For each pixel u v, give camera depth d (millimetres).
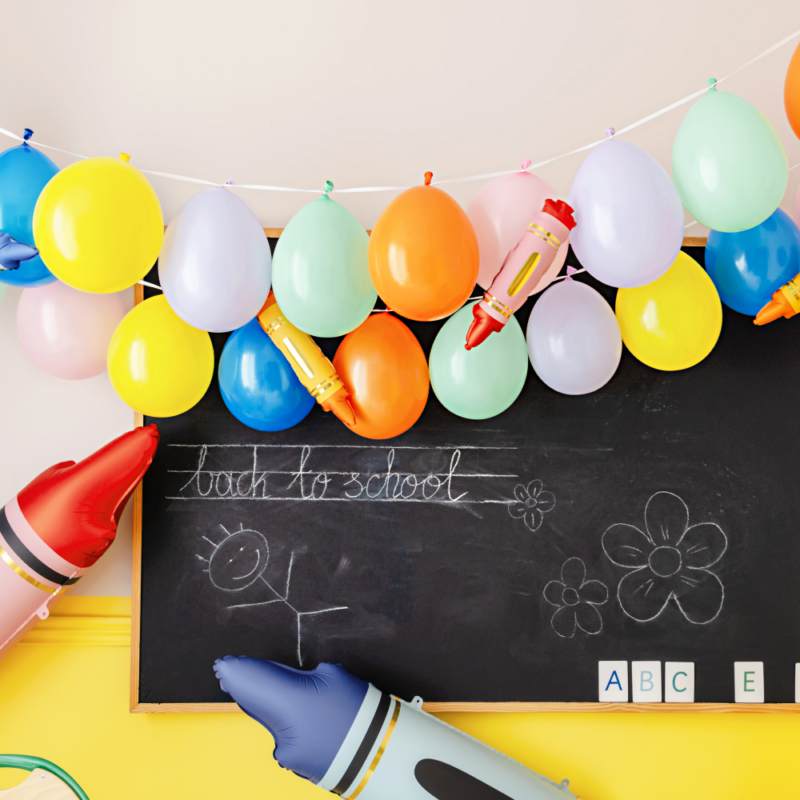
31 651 1197
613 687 1190
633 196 881
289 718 1003
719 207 911
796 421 1227
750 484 1218
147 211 880
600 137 1249
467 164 1247
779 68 1247
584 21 1244
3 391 1209
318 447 1189
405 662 1180
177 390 1016
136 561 1162
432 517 1192
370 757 1003
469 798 1008
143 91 1213
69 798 1176
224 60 1222
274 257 944
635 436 1214
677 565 1206
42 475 1040
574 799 1078
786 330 1233
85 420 1222
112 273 867
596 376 1071
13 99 1190
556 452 1207
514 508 1199
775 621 1210
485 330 924
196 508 1174
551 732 1225
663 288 1034
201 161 1223
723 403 1223
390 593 1184
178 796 1194
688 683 1197
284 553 1179
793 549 1217
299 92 1230
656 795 1224
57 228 836
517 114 1246
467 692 1183
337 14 1229
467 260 886
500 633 1188
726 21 1247
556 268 1024
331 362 1107
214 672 1164
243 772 1203
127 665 1207
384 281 890
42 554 970
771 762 1234
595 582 1198
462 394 1058
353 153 1238
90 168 866
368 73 1235
